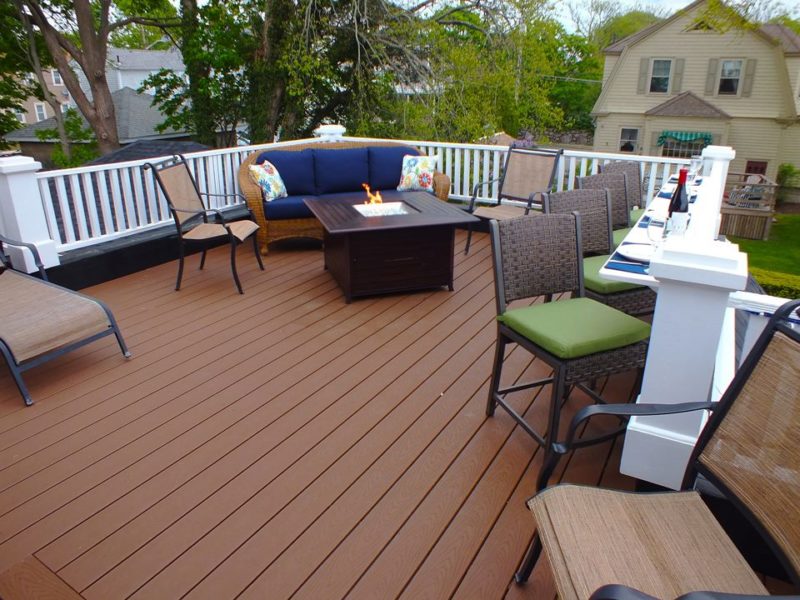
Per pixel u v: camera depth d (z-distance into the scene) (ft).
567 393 8.98
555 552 4.20
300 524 6.45
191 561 5.96
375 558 5.98
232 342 11.21
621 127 61.31
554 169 16.55
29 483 7.16
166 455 7.70
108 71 76.74
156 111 67.00
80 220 14.25
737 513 5.68
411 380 9.68
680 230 8.41
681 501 4.70
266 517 6.56
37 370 10.12
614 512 4.55
